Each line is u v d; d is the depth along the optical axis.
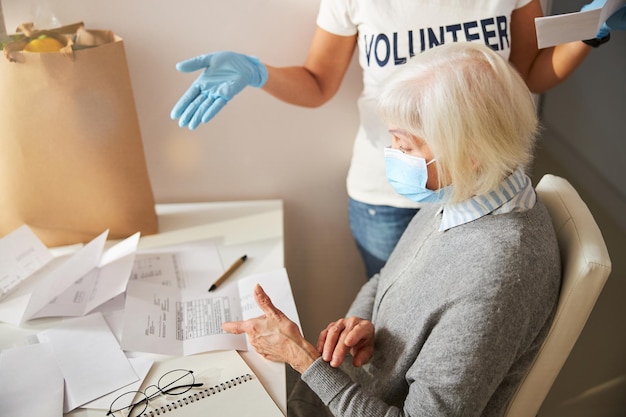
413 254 1.14
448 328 0.95
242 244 1.46
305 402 1.23
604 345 1.41
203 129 1.64
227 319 1.20
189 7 1.50
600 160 1.37
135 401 1.01
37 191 1.39
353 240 1.81
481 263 0.96
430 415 0.93
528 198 1.00
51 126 1.33
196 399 1.01
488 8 1.30
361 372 1.16
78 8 1.48
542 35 1.00
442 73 0.94
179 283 1.31
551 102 1.58
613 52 1.28
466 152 0.94
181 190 1.72
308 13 1.52
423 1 1.31
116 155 1.40
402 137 1.00
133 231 1.49
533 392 1.06
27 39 1.34
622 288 1.32
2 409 1.00
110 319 1.20
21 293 1.30
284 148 1.67
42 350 1.12
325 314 1.93
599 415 1.43
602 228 1.40
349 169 1.68
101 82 1.32
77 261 1.27
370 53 1.38
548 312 1.00
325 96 1.52
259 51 1.56
